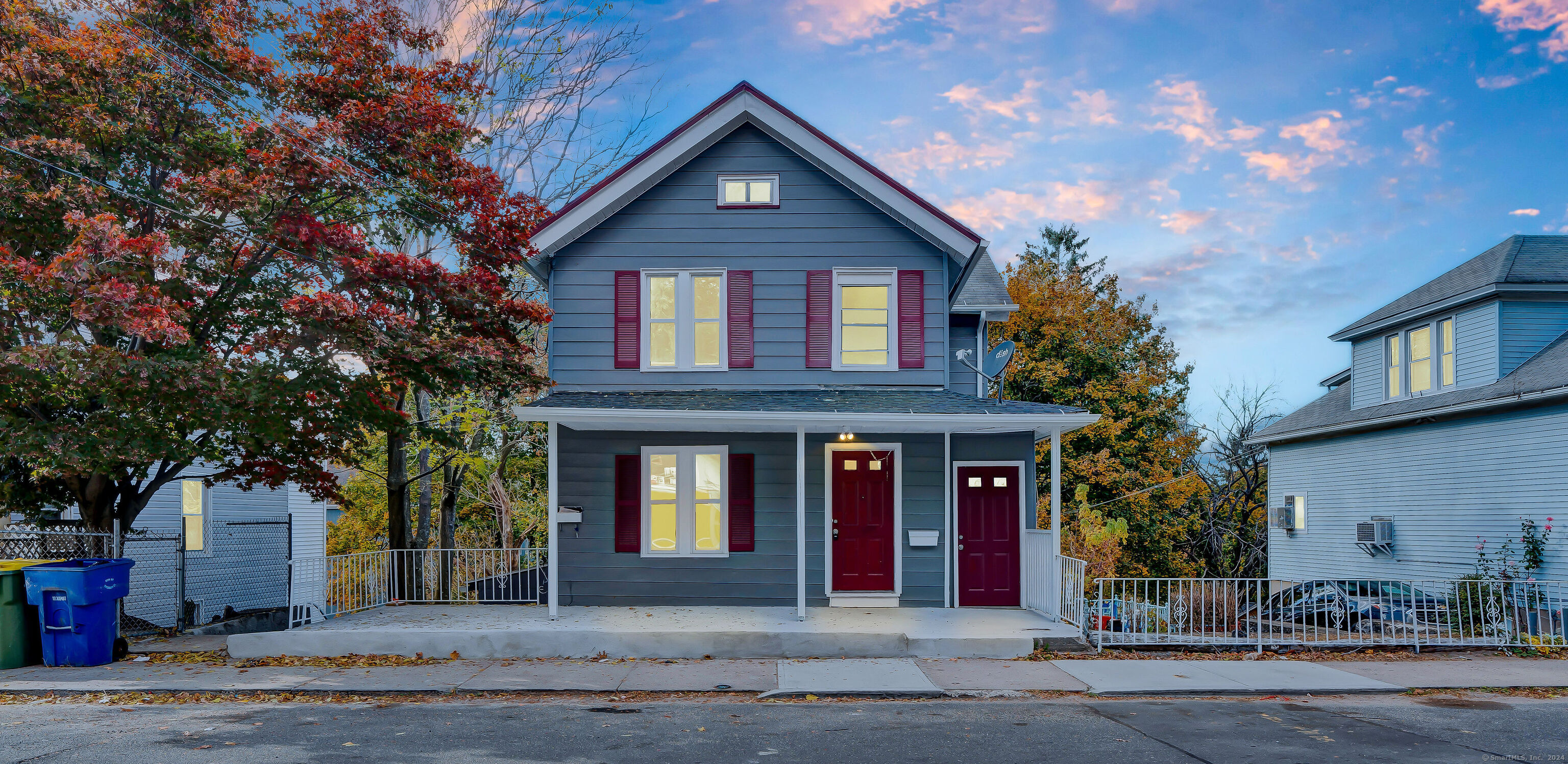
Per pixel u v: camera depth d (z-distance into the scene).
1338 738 7.64
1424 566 19.12
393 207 14.66
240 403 11.38
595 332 14.69
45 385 10.84
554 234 14.52
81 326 11.98
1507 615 12.43
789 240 14.80
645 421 13.02
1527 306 17.78
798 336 14.69
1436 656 11.45
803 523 12.77
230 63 12.89
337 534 28.23
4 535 12.23
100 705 8.82
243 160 12.97
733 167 14.91
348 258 12.59
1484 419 17.61
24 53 11.16
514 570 16.33
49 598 10.55
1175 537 34.72
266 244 12.98
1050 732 7.84
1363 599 14.32
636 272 14.75
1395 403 20.33
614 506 14.23
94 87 11.97
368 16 14.34
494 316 14.14
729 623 12.35
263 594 18.53
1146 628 11.62
